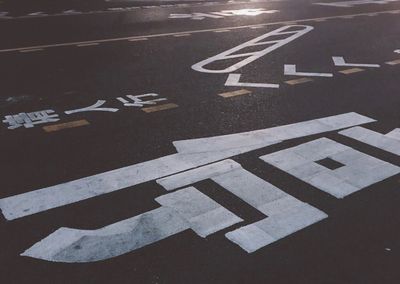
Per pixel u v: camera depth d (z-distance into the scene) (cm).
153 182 557
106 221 480
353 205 517
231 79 998
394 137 703
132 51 1234
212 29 1575
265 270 414
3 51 1212
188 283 397
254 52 1253
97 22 1669
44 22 1658
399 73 1078
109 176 571
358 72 1079
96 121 746
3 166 593
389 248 447
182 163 606
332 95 906
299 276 407
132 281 399
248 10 2062
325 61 1173
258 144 668
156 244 445
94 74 1016
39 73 1016
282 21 1769
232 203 513
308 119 773
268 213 497
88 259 424
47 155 625
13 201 514
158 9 2058
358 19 1844
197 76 1016
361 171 593
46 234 458
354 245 450
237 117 775
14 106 812
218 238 455
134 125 733
